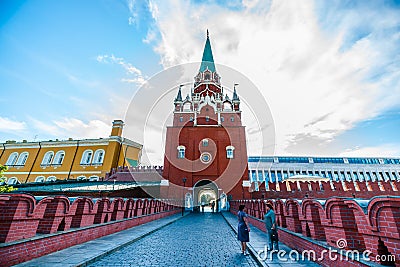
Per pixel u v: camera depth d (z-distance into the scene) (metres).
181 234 8.43
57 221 5.04
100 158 26.17
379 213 2.74
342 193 23.19
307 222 4.75
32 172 26.98
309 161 42.12
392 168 43.22
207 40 32.56
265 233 8.19
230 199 22.23
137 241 6.82
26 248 3.99
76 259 4.29
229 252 5.60
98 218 7.06
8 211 3.90
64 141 27.86
